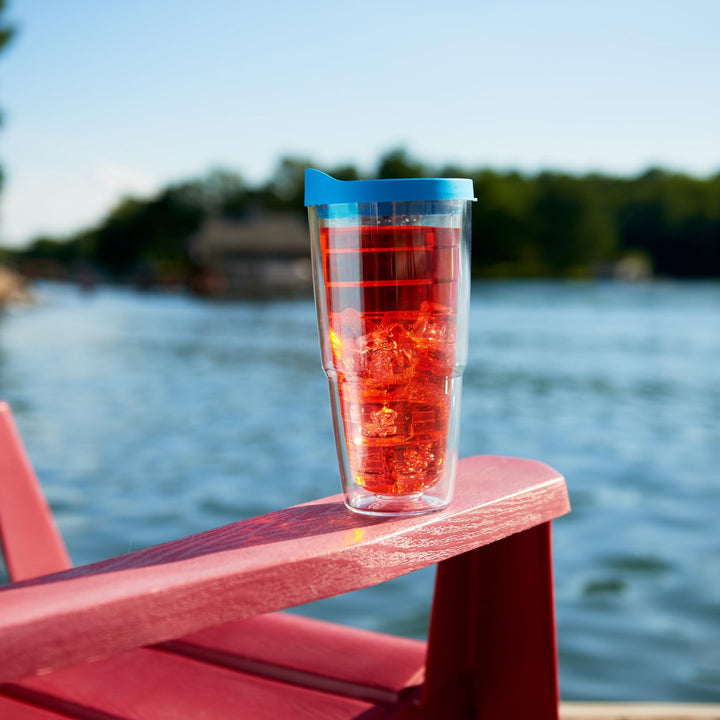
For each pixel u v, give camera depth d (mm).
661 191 86125
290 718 882
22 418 16516
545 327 45562
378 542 630
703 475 10875
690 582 5652
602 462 12164
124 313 60844
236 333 43438
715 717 1366
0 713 882
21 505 1200
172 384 23156
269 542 626
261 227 86562
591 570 6082
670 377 26484
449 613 890
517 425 16500
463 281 747
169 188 98000
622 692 3646
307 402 19531
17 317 55062
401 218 703
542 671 866
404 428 702
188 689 945
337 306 719
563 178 87062
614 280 84188
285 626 1103
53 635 453
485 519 726
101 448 12773
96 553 6504
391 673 971
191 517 8211
